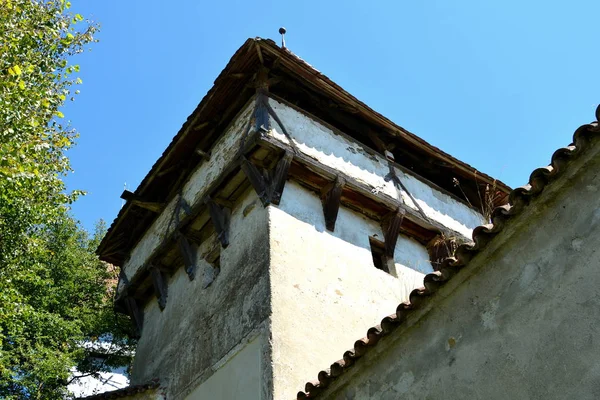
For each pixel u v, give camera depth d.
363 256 9.91
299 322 8.14
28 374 11.80
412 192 11.22
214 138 11.46
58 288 14.52
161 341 11.02
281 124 9.70
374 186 10.44
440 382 5.10
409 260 10.75
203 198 10.34
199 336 9.64
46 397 12.16
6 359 11.48
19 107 8.00
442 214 11.52
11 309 9.35
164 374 10.28
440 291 5.34
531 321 4.58
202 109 10.77
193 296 10.47
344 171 10.09
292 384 7.44
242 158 9.43
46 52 9.48
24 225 9.34
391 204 10.49
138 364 11.58
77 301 15.96
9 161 7.71
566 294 4.40
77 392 15.90
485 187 12.89
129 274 12.73
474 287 5.14
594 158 4.41
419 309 5.48
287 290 8.36
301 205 9.63
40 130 8.48
